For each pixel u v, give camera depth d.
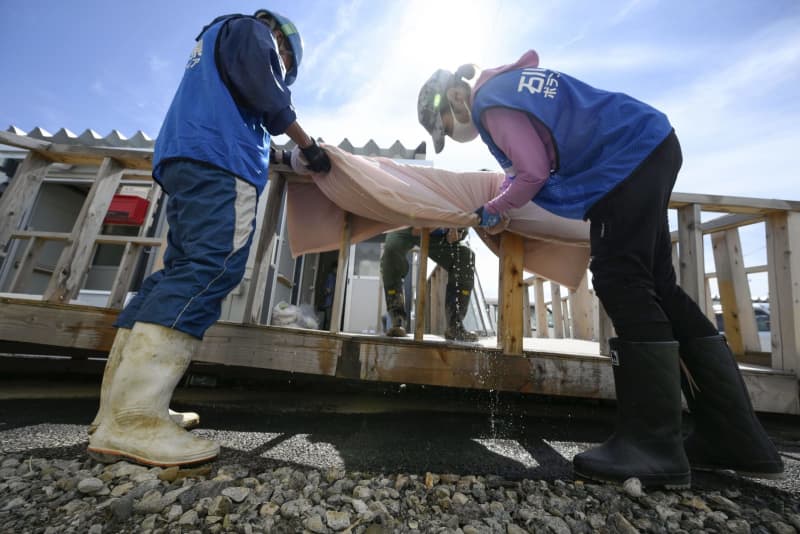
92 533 0.68
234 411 1.65
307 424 1.50
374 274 5.07
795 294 1.88
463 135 1.65
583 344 3.24
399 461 1.12
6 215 1.95
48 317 1.69
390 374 1.67
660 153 1.05
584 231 1.82
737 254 2.82
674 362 1.00
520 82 1.19
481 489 0.94
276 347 1.68
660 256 1.16
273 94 1.18
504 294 1.80
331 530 0.73
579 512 0.85
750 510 0.92
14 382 1.97
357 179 1.72
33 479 0.89
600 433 1.59
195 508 0.77
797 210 1.97
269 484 0.91
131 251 2.18
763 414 2.13
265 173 1.29
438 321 4.61
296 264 5.03
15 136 1.93
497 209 1.40
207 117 1.12
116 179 2.06
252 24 1.21
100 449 0.95
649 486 0.99
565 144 1.15
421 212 1.71
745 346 2.72
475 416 1.81
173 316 1.00
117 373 0.98
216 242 1.08
